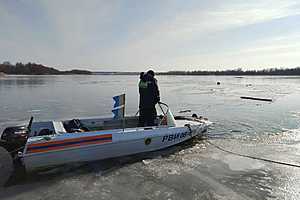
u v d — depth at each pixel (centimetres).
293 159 521
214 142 647
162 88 3186
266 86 3678
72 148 447
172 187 394
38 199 357
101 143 476
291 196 365
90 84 4081
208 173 448
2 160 434
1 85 3378
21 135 462
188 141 649
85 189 387
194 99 1764
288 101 1605
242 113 1127
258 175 440
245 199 356
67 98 1777
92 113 1124
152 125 606
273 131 768
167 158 525
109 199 356
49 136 436
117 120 632
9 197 361
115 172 450
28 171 422
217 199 356
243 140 668
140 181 415
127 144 508
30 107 1305
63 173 443
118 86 3516
